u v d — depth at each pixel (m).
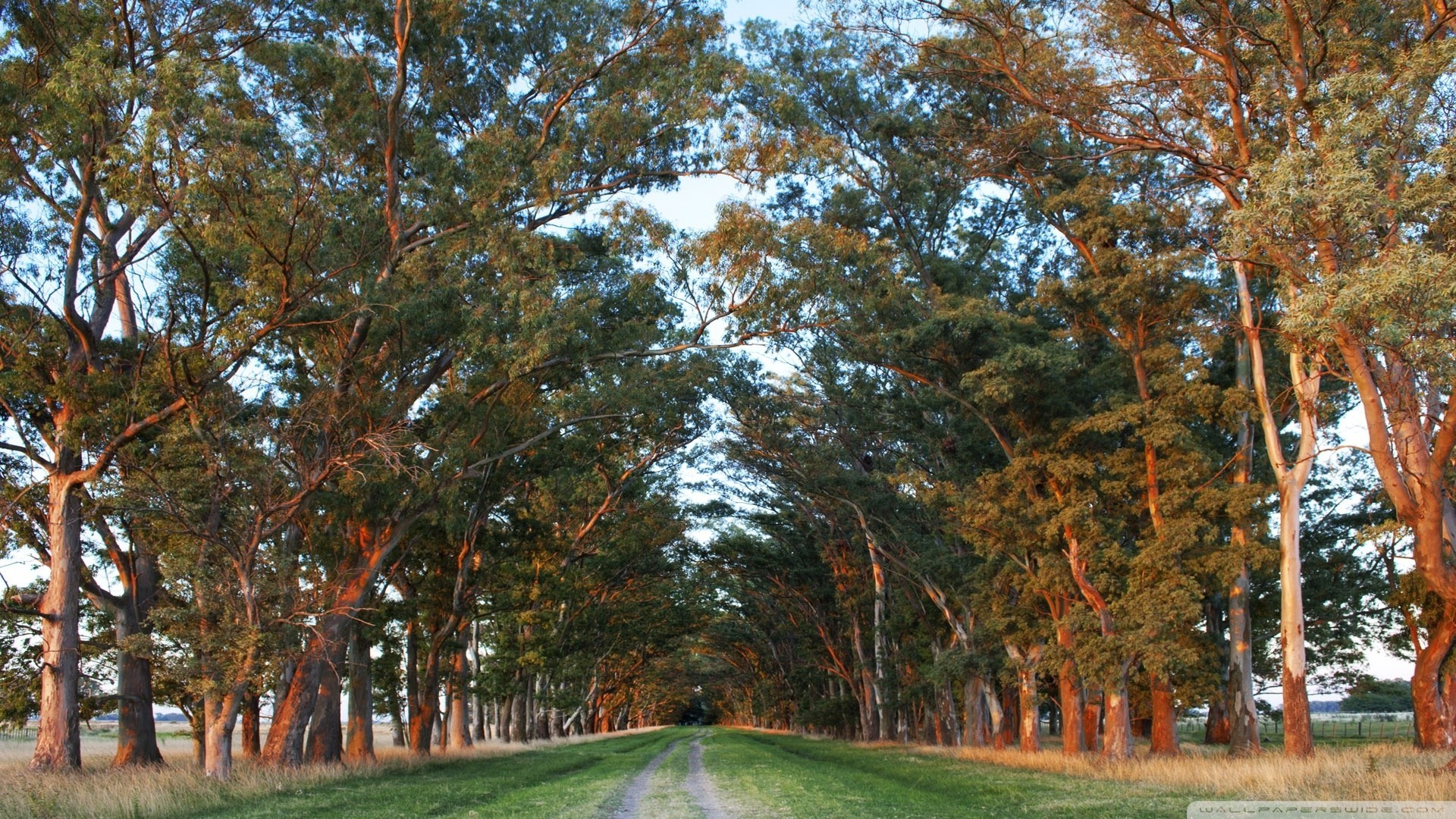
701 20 27.28
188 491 20.56
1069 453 29.52
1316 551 42.09
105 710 27.77
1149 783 21.30
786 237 23.61
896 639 49.75
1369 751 23.48
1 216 21.70
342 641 25.42
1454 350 13.89
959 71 25.08
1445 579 16.06
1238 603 30.64
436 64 26.31
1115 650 26.53
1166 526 26.56
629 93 26.80
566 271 27.53
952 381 32.38
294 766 23.88
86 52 18.52
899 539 40.03
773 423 40.22
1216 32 20.05
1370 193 14.50
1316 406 24.02
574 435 30.47
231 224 19.31
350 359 23.09
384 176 25.94
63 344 23.41
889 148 35.16
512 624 42.84
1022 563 31.30
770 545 61.38
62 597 23.22
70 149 19.41
